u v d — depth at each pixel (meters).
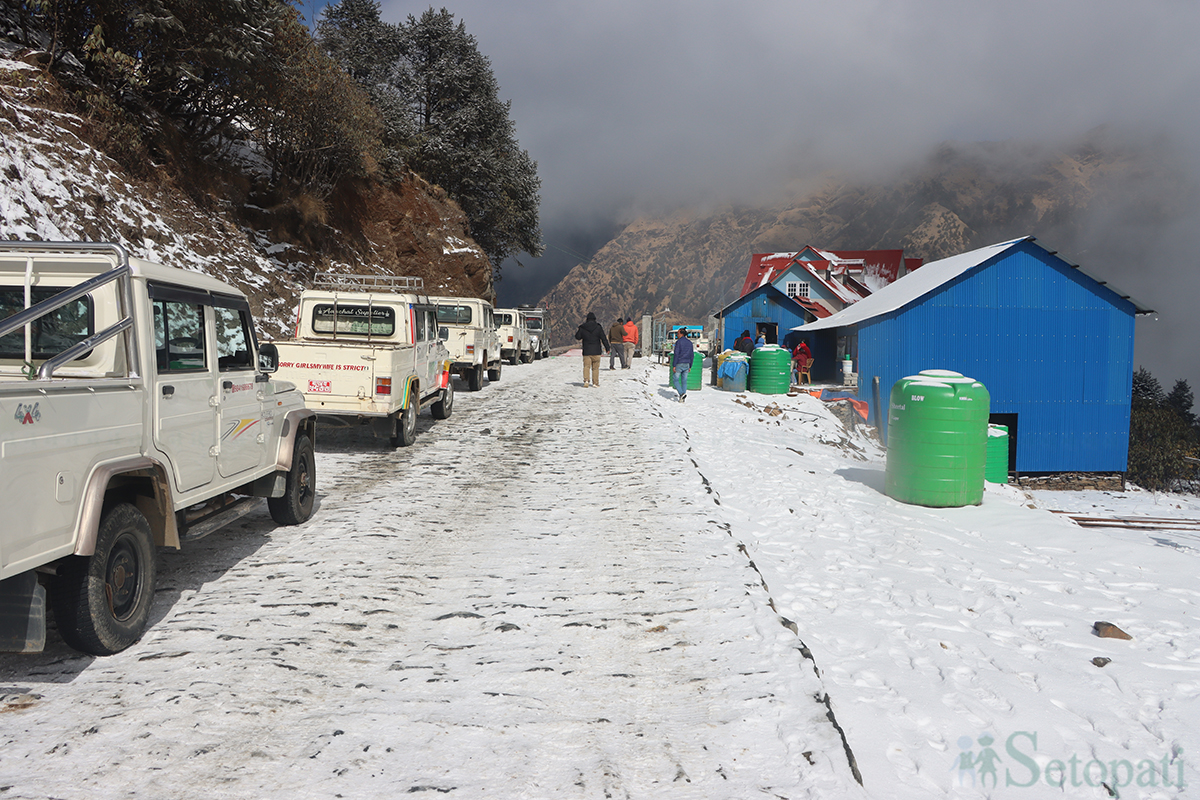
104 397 3.68
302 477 6.74
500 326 31.39
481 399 18.02
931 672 3.87
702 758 2.79
